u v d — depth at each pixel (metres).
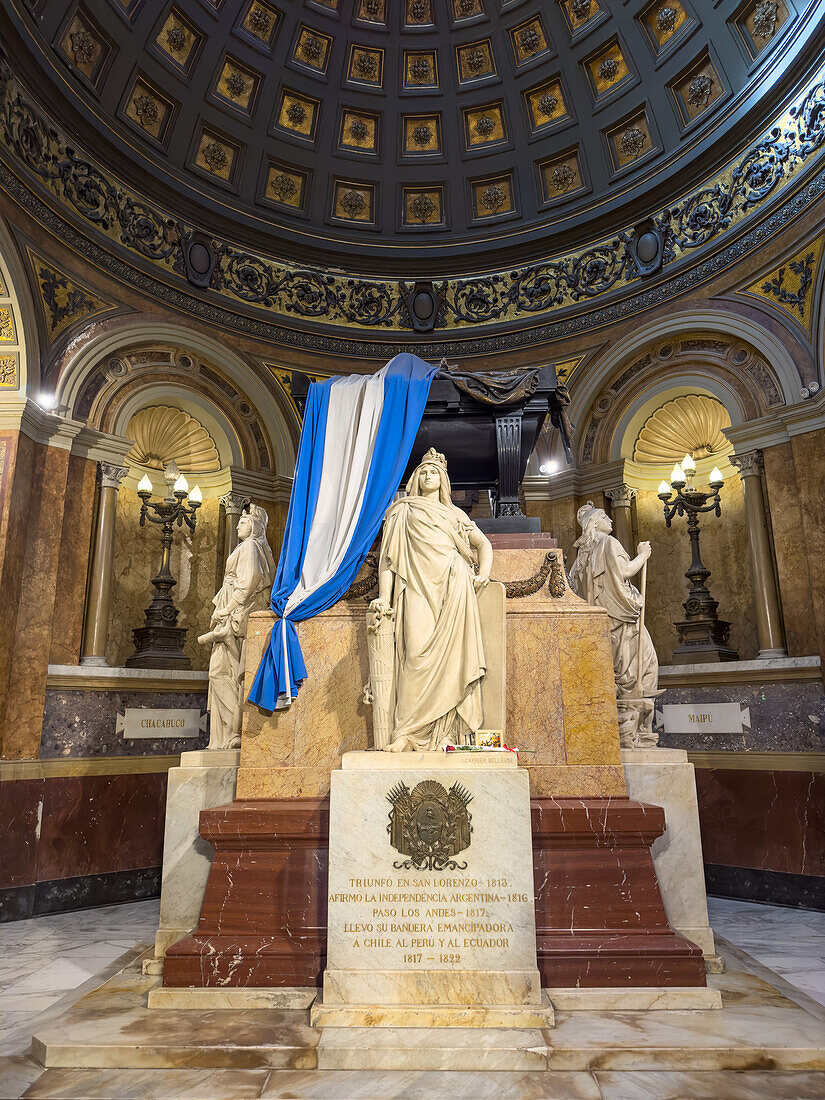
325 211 10.83
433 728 4.08
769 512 7.91
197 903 4.57
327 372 10.39
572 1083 3.03
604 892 3.90
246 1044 3.25
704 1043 3.23
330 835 3.69
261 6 9.84
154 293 9.08
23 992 4.48
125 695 7.88
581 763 4.40
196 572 9.71
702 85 9.05
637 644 5.35
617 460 9.50
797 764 6.98
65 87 8.03
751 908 6.80
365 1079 3.08
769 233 8.19
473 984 3.50
